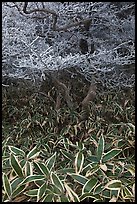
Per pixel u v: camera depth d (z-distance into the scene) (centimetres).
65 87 275
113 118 290
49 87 329
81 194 166
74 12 238
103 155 187
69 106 284
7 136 259
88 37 278
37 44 251
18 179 168
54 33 269
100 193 165
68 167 192
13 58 262
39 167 174
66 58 225
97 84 322
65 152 201
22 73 253
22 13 229
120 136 230
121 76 320
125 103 310
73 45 292
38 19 263
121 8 278
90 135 247
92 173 173
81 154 184
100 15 260
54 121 282
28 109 316
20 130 271
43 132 272
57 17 246
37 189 166
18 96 344
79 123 271
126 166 187
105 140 229
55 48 265
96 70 254
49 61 217
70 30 268
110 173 180
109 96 324
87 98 275
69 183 175
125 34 285
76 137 256
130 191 167
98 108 301
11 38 234
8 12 242
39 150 202
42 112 308
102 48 276
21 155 186
